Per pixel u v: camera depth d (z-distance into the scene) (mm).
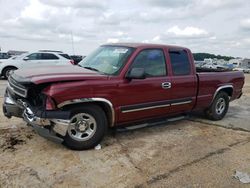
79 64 5645
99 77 4527
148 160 4305
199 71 7242
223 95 6965
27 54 15320
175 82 5574
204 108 6672
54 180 3568
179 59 5793
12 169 3789
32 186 3400
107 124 4797
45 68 4895
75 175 3719
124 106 4836
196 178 3777
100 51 5652
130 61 4887
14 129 5340
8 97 4809
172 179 3725
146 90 5078
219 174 3928
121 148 4742
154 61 5301
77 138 4469
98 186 3479
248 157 4613
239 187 3594
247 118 7422
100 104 4625
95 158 4277
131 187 3486
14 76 4664
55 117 4090
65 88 4129
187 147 4945
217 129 6191
